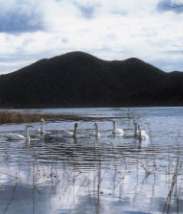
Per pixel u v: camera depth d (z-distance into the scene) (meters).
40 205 12.54
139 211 12.02
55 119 65.25
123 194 13.84
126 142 32.34
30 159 21.91
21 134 39.53
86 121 62.12
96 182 15.61
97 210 11.72
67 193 13.98
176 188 14.02
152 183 15.44
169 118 73.06
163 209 12.17
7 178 16.55
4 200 13.21
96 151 25.61
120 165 19.58
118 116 76.38
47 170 18.28
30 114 66.06
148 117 77.06
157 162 20.42
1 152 25.64
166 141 32.47
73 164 19.89
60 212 11.92
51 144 31.27
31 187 14.83
